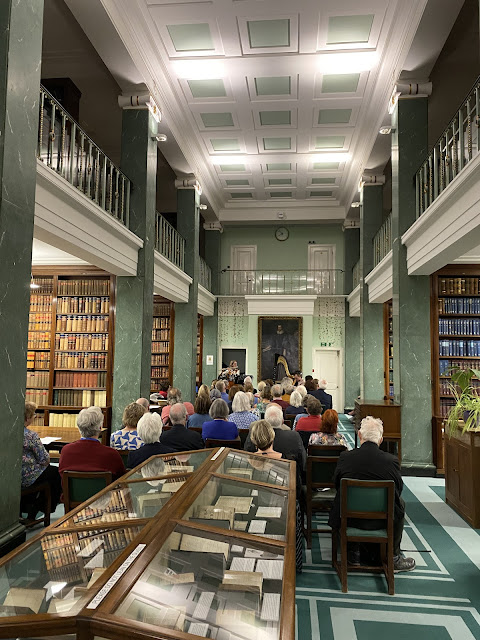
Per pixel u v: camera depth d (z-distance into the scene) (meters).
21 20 3.40
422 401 7.46
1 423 3.17
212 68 8.50
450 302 8.02
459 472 5.41
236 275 17.91
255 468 3.02
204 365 16.89
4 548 3.09
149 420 3.80
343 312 17.28
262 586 1.57
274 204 16.30
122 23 6.87
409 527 4.99
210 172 13.62
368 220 12.04
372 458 3.70
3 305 3.20
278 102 9.68
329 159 12.69
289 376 17.00
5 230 3.21
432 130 10.80
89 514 2.10
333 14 7.12
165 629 1.24
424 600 3.40
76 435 5.86
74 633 1.25
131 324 7.88
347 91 9.25
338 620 3.13
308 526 4.33
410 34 6.96
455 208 5.61
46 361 8.25
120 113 9.95
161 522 1.92
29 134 3.48
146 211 8.01
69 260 8.23
